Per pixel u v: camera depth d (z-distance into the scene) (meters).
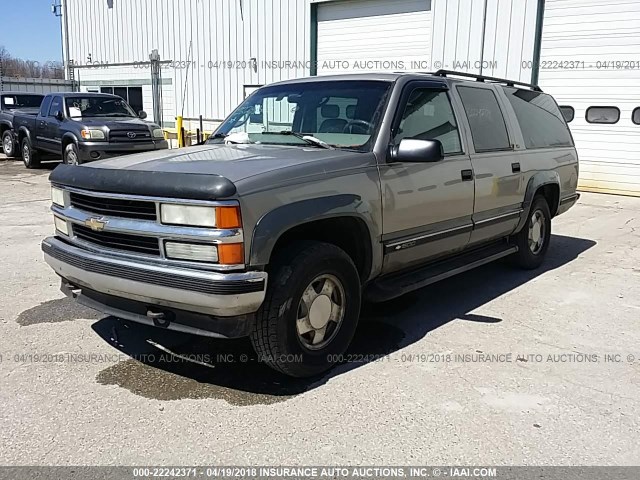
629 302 5.35
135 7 20.39
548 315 4.98
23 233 7.86
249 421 3.22
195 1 18.20
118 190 3.47
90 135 12.79
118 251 3.53
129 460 2.86
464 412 3.34
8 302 5.13
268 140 4.52
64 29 23.70
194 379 3.72
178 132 17.25
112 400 3.44
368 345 4.29
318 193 3.61
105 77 22.53
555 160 6.47
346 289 3.86
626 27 11.02
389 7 13.99
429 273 4.73
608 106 11.49
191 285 3.20
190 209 3.22
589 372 3.88
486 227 5.30
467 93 5.20
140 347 4.20
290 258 3.52
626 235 8.30
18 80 22.91
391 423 3.22
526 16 11.88
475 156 5.03
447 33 12.99
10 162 17.08
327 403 3.43
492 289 5.71
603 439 3.10
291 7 15.62
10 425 3.15
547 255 7.16
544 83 12.10
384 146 4.11
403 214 4.25
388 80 4.51
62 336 4.39
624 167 11.54
